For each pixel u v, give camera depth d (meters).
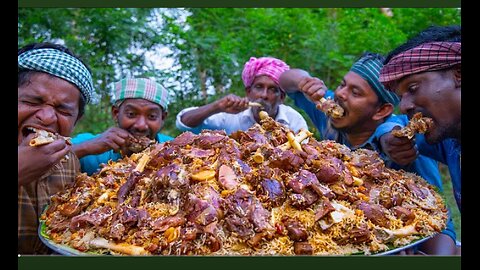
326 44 4.12
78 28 3.84
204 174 1.35
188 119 2.63
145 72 3.87
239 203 1.23
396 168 1.86
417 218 1.37
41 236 1.35
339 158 1.63
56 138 1.45
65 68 1.57
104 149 1.92
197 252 1.16
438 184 1.93
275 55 4.14
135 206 1.34
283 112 2.72
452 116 1.56
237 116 2.77
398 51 1.72
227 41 4.08
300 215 1.29
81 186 1.53
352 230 1.23
